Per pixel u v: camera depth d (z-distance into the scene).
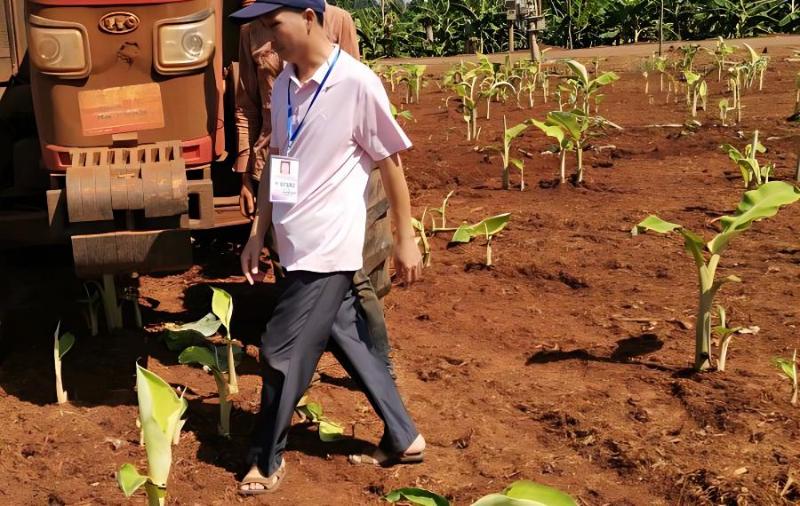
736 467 3.21
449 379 4.09
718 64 13.34
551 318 4.80
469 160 8.41
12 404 3.88
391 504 3.13
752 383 3.83
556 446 3.49
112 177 3.74
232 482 3.27
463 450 3.49
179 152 4.01
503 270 5.55
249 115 4.06
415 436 3.35
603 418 3.65
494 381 4.05
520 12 21.62
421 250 6.00
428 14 29.55
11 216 4.38
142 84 4.03
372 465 3.39
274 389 3.15
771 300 4.77
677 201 6.74
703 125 9.29
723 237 3.81
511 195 7.28
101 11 3.88
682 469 3.23
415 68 13.01
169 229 3.79
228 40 5.15
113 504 3.14
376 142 3.02
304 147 3.01
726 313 4.64
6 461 3.42
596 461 3.36
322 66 2.96
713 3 26.67
